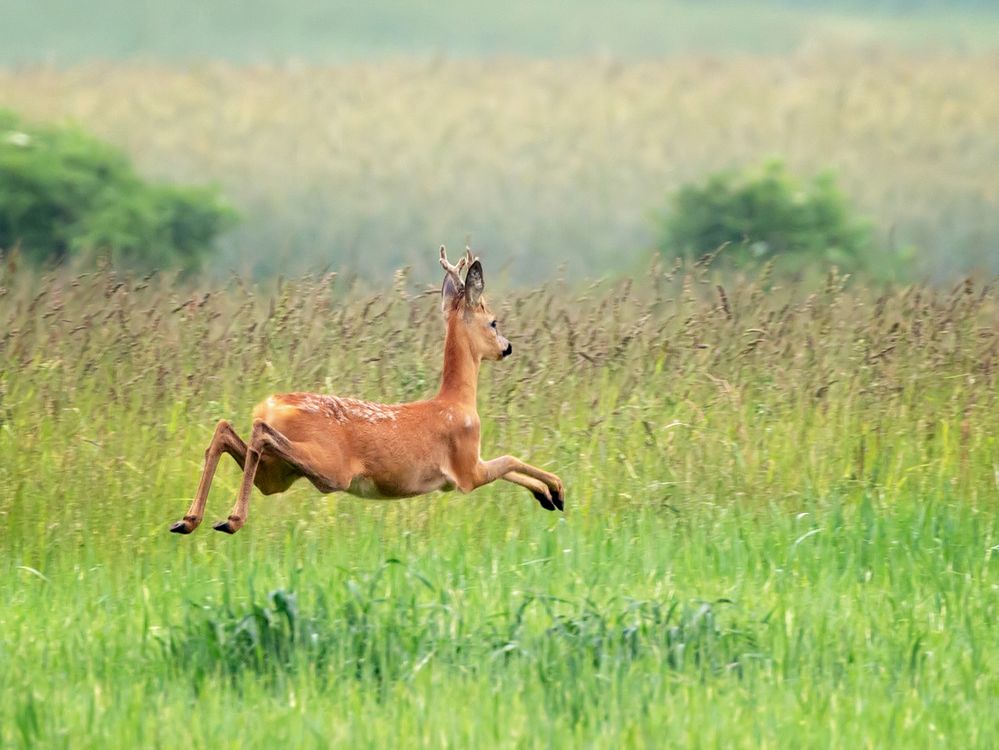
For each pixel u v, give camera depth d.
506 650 28.98
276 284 50.03
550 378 43.97
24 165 101.94
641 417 42.41
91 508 37.47
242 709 26.97
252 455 32.56
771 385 44.19
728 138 171.12
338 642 29.28
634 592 33.78
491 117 182.88
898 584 34.59
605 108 186.25
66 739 25.45
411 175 158.88
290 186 152.50
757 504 39.78
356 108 186.25
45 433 40.56
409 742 25.64
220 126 172.88
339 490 34.47
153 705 27.22
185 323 45.19
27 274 52.88
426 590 33.44
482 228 143.25
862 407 43.38
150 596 33.12
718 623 31.25
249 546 37.03
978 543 37.41
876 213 140.25
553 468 41.31
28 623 31.48
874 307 48.09
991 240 130.75
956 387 44.69
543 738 25.83
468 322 36.97
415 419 35.53
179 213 108.00
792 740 26.02
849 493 40.59
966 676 28.91
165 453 39.62
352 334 44.47
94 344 44.81
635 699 27.17
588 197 151.75
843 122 175.38
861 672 28.94
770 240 98.31
